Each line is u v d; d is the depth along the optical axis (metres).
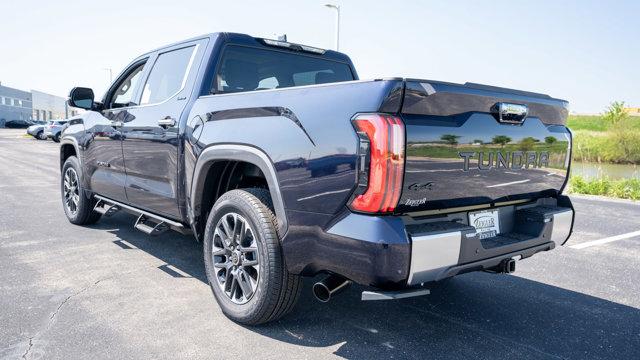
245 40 3.72
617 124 33.62
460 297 3.55
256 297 2.75
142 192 3.94
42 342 2.60
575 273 4.30
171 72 3.86
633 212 8.24
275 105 2.64
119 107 4.52
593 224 6.95
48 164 14.27
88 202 5.26
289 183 2.51
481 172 2.52
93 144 4.73
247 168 3.14
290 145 2.50
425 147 2.21
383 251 2.10
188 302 3.23
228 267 2.98
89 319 2.92
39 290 3.40
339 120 2.27
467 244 2.32
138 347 2.57
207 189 3.28
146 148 3.80
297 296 2.76
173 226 3.59
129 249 4.54
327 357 2.53
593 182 11.77
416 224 2.31
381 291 2.21
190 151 3.25
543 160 2.94
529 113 2.76
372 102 2.14
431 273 2.22
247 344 2.65
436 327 2.97
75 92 4.45
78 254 4.34
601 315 3.28
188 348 2.58
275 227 2.69
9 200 7.38
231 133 2.88
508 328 3.00
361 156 2.15
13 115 70.81
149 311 3.06
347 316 3.08
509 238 2.74
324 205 2.33
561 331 2.98
